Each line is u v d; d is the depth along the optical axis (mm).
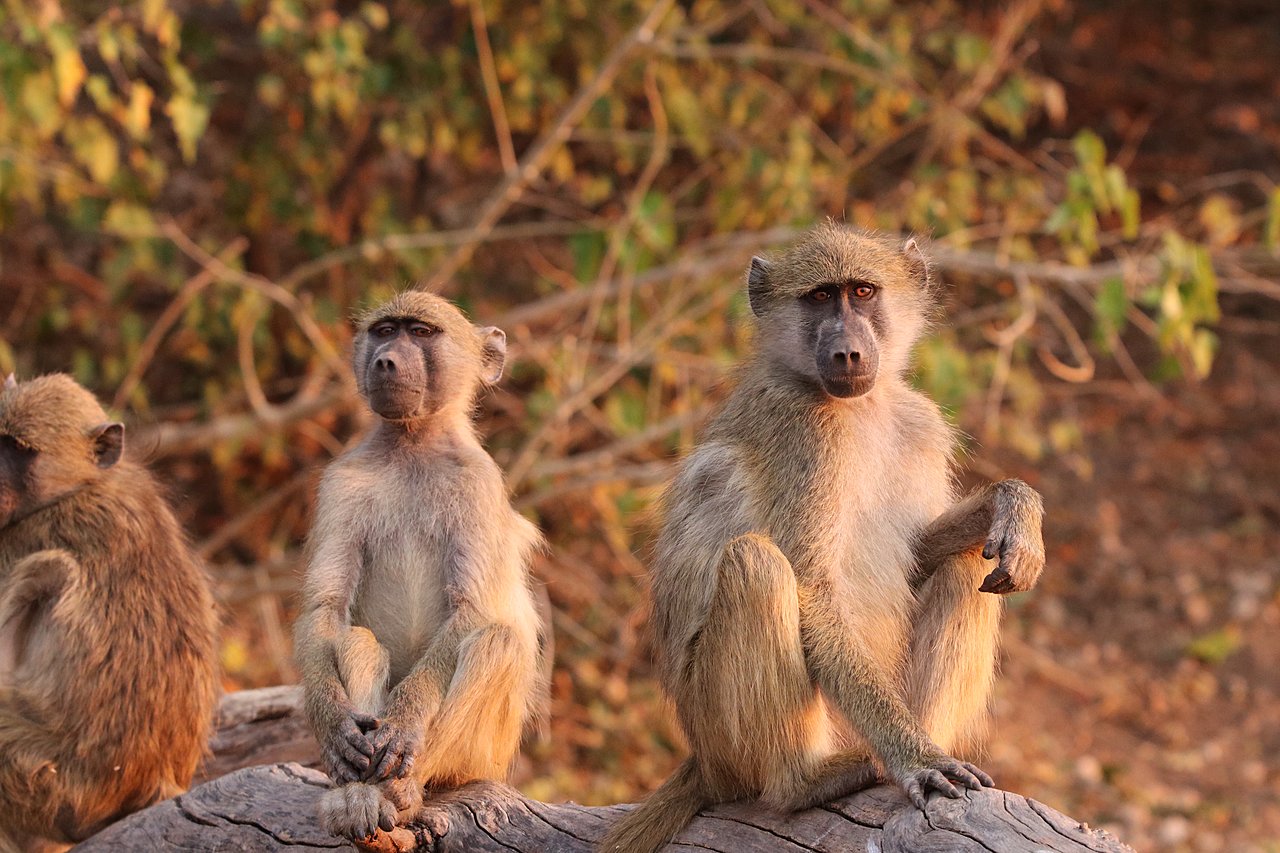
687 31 14703
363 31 14023
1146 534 18125
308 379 15875
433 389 7938
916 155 20016
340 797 6457
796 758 6613
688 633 6973
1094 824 13727
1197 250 12062
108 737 7918
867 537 7109
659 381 14672
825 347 7113
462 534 7723
